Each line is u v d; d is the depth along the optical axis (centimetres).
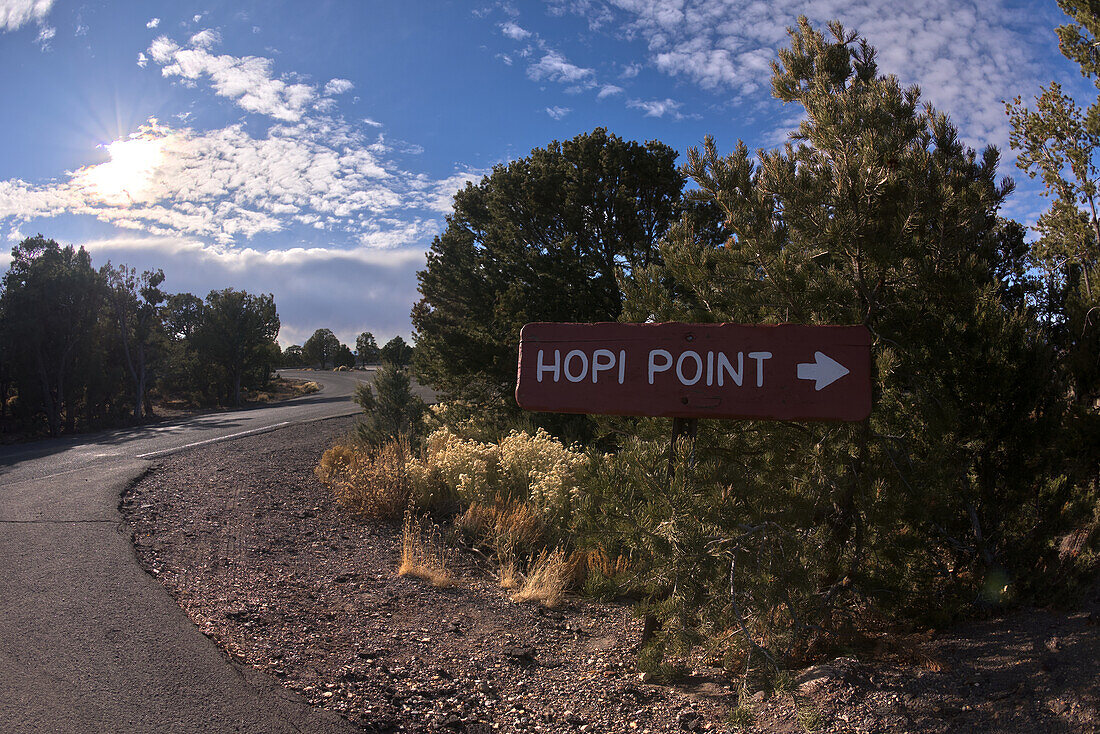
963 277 459
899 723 328
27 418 3312
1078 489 451
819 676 385
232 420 2419
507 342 1597
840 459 417
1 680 384
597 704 414
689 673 463
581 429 1345
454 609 602
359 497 932
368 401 1543
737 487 378
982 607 449
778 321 442
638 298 523
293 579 635
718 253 481
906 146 471
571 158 1723
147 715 352
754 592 347
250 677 404
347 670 438
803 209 436
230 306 5150
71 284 3294
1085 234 1029
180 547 694
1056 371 475
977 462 459
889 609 436
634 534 373
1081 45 1072
